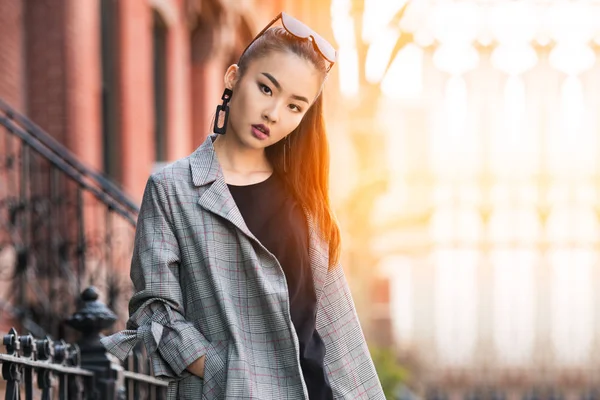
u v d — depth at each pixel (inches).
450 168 1233.4
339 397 111.9
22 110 378.9
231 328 103.0
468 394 1142.3
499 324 1206.9
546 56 1237.1
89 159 395.9
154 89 531.5
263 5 770.2
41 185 363.3
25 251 290.5
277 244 108.0
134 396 209.9
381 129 909.2
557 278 1212.5
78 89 387.2
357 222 893.2
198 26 612.4
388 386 655.8
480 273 1234.6
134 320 106.5
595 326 1178.0
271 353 105.0
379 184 893.2
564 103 1230.9
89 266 363.3
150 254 105.5
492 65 1250.6
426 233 1253.1
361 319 871.7
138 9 472.4
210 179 107.0
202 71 618.8
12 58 368.5
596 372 1160.8
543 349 1179.9
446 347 1206.9
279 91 105.5
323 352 109.9
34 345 143.3
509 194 1214.3
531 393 1115.3
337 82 1045.2
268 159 114.1
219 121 110.8
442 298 1239.5
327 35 960.9
